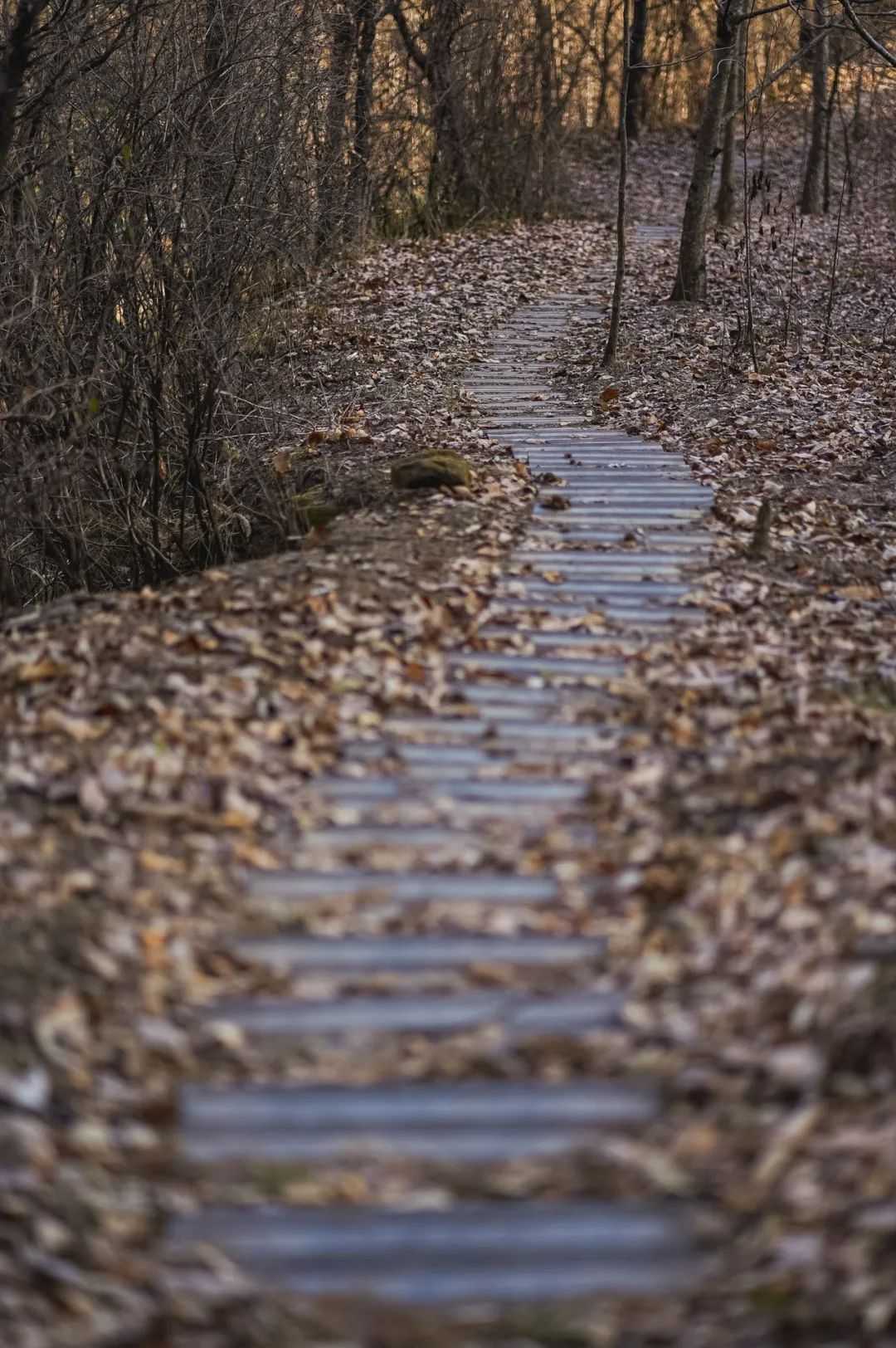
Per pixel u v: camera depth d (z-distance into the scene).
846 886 5.07
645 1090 4.23
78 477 9.77
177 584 8.34
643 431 12.48
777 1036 4.38
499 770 6.17
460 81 23.48
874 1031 4.22
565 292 19.02
